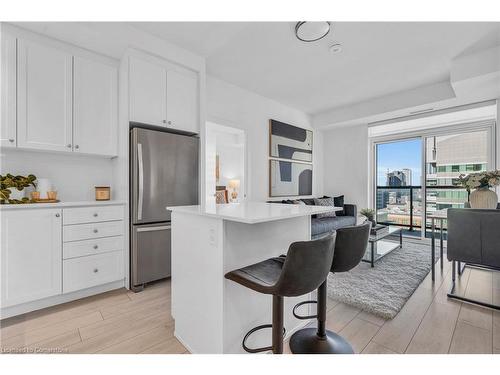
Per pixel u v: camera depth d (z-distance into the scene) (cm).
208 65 325
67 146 236
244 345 140
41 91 223
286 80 372
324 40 269
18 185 216
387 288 246
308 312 194
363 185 522
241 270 137
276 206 186
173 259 176
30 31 220
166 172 266
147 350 157
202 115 301
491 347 157
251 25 244
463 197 442
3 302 188
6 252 190
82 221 226
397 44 276
